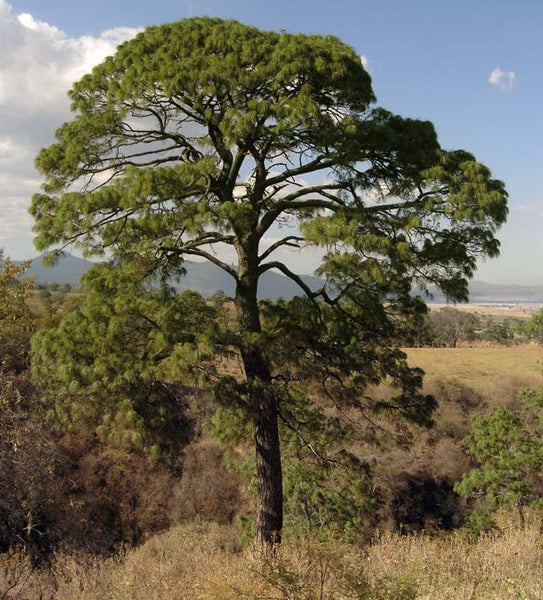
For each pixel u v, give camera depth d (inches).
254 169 420.8
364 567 278.1
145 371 345.4
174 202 351.3
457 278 409.1
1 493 687.1
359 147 372.8
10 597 438.3
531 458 629.3
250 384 382.6
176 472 947.3
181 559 443.5
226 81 352.8
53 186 405.7
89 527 829.8
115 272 380.8
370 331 459.5
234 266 445.7
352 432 524.4
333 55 365.7
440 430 1117.1
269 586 219.9
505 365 1868.8
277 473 424.8
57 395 392.5
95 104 409.1
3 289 703.7
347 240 335.3
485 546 339.0
